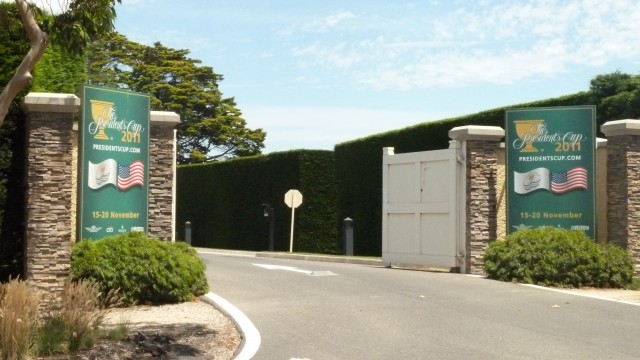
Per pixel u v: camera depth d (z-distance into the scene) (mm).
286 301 13383
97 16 11930
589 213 17188
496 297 13906
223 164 35344
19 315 9180
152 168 15766
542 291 14664
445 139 24500
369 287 15141
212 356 9453
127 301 13227
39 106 13461
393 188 20047
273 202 32125
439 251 18516
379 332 10781
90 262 13273
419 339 10344
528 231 16562
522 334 10680
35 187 13438
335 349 9734
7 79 14281
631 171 17203
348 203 28938
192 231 37219
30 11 11031
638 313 12344
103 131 14703
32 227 13375
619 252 16047
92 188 14570
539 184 17500
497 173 18641
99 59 51969
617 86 22781
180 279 13594
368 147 27859
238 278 16422
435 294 14242
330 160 31375
